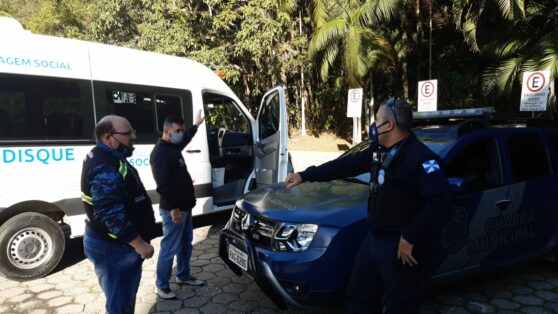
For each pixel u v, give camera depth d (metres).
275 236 3.13
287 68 15.89
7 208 4.28
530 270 4.39
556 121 4.48
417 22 15.86
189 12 13.39
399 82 17.67
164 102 5.44
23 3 23.52
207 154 5.75
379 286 2.60
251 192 3.99
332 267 2.93
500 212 3.59
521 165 3.85
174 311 3.61
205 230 6.00
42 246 4.45
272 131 5.96
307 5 14.76
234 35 13.84
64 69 4.63
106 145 2.54
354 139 15.16
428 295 3.81
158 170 3.59
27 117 4.37
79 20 17.31
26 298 3.95
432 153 2.31
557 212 4.03
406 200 2.33
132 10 14.87
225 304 3.73
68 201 4.65
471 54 15.53
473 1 11.12
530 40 10.85
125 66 5.13
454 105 15.08
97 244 2.58
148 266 4.66
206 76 6.01
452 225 3.28
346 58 13.45
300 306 3.00
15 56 4.30
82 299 3.93
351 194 3.46
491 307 3.59
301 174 2.88
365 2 12.95
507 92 10.87
